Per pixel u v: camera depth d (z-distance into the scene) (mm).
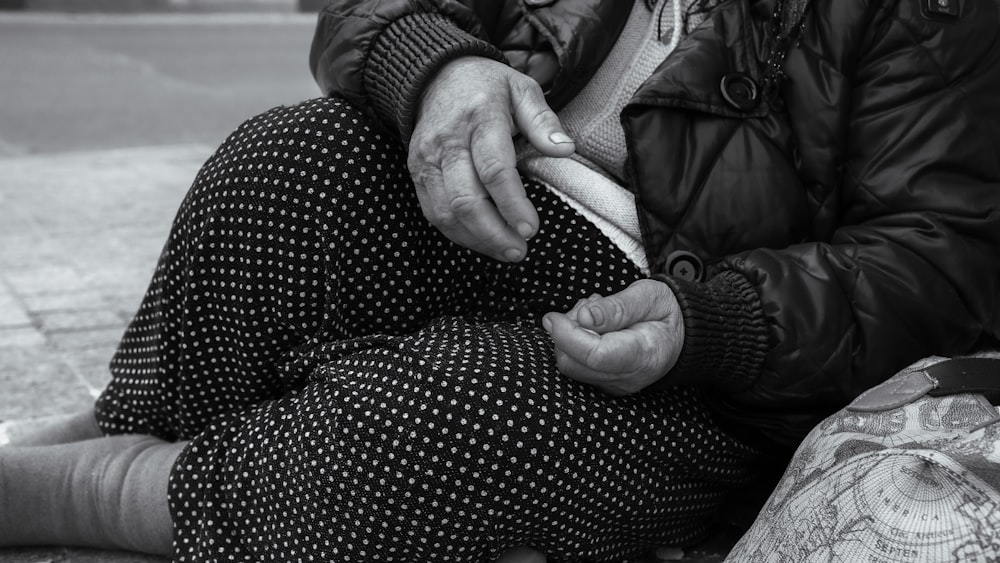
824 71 1335
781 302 1274
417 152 1263
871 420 1160
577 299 1409
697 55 1369
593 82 1478
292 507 1260
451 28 1324
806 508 1082
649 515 1347
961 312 1292
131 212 3801
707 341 1237
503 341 1269
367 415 1193
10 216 3688
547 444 1203
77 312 2699
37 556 1551
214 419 1446
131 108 7090
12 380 2234
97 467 1523
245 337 1428
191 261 1423
